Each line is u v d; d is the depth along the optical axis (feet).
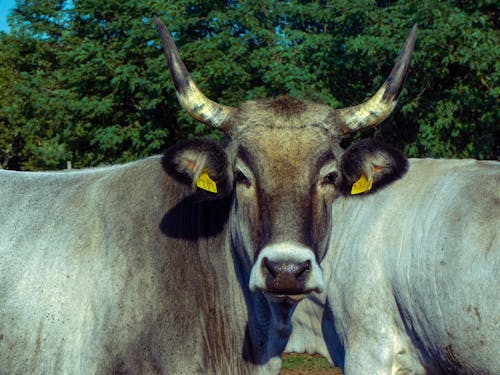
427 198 18.30
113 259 14.16
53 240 14.58
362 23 40.78
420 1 37.96
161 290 14.15
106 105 44.32
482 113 40.16
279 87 40.45
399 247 18.30
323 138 13.58
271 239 12.32
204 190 14.10
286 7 42.27
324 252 13.69
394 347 18.49
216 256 14.92
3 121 93.35
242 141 13.60
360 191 14.74
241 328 14.96
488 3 39.50
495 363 16.28
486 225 16.70
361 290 18.75
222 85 42.65
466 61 37.42
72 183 15.84
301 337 21.40
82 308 13.98
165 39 14.44
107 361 13.67
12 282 14.28
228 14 42.50
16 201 15.47
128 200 14.92
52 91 48.91
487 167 18.33
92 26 49.21
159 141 44.27
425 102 40.60
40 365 13.91
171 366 14.08
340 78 42.24
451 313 16.88
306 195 12.91
